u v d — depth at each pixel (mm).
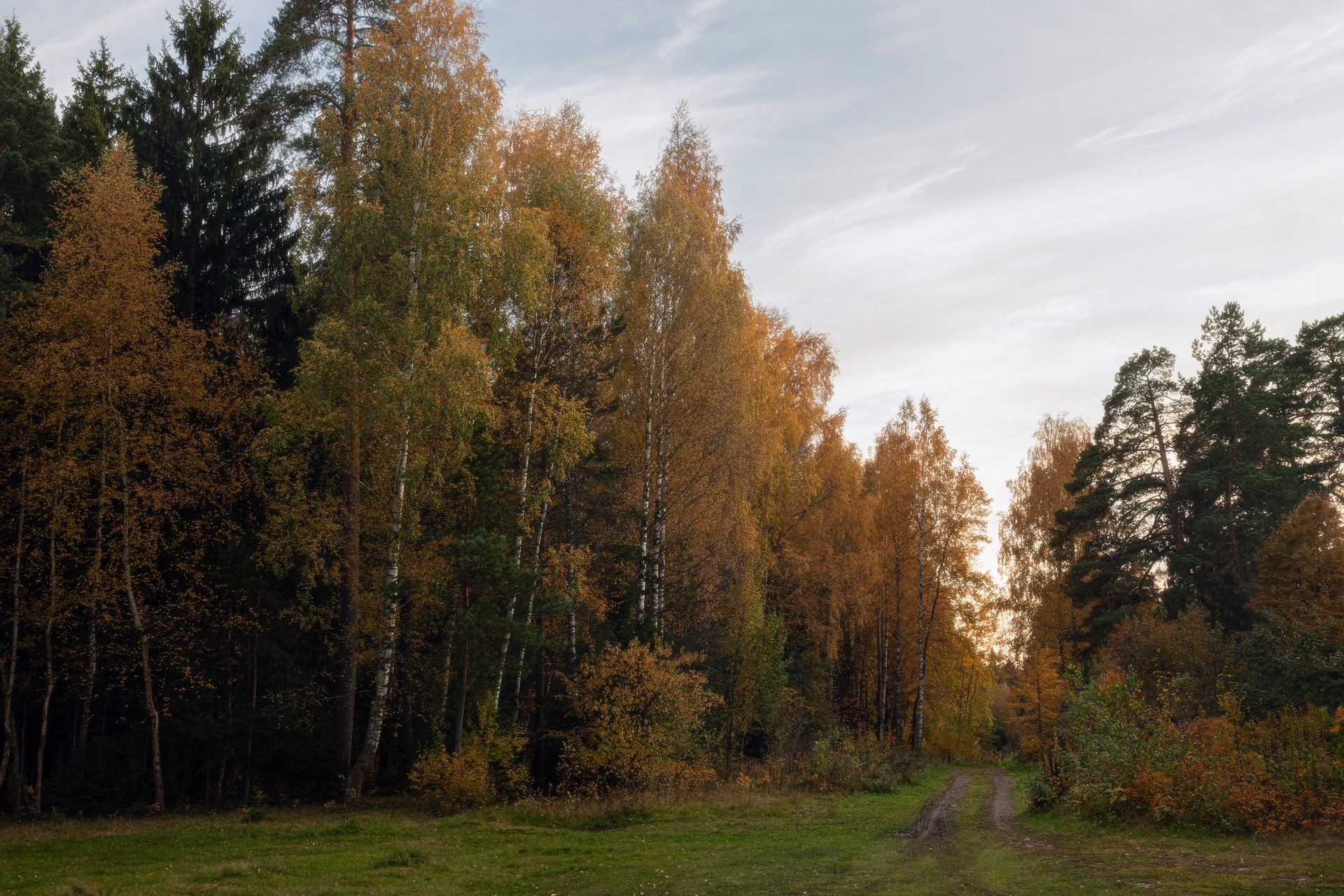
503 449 23781
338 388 20109
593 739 22109
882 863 13156
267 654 23375
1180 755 16219
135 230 20297
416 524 21109
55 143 24328
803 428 33906
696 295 26281
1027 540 44781
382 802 21266
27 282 22203
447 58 21906
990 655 51031
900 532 40906
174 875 12234
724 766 27078
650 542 26234
